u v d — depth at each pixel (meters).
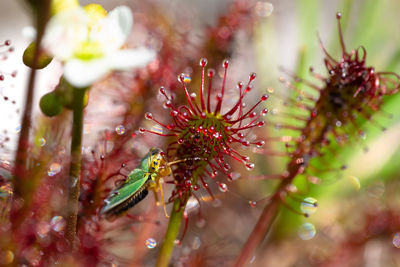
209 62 0.12
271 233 0.12
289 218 0.12
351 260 0.12
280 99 0.12
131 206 0.09
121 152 0.11
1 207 0.10
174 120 0.09
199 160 0.09
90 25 0.09
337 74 0.10
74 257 0.09
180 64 0.12
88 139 0.11
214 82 0.12
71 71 0.09
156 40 0.12
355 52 0.10
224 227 0.12
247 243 0.10
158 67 0.12
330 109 0.10
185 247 0.12
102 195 0.10
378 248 0.12
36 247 0.10
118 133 0.11
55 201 0.10
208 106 0.09
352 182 0.12
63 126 0.11
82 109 0.09
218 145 0.09
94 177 0.10
